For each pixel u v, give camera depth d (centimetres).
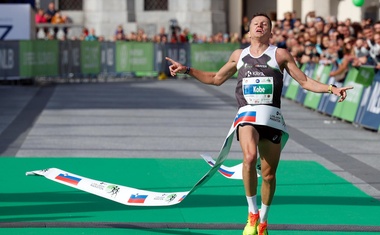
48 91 5450
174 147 2953
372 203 2022
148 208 1911
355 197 2095
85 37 7281
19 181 2238
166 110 4297
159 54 7244
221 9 8644
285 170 2497
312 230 1742
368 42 3722
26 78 5834
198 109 4384
